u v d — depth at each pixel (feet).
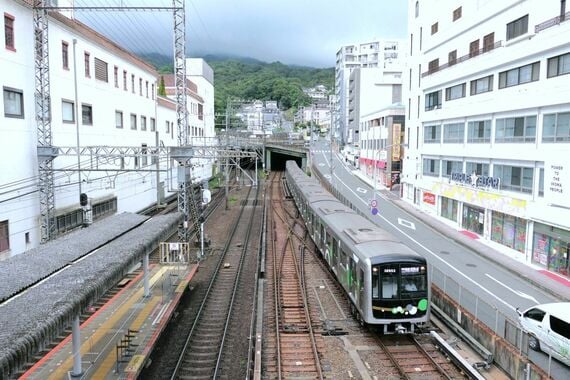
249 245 99.19
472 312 53.57
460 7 115.85
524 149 88.22
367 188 189.67
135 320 50.72
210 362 45.50
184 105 84.17
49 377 38.19
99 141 102.58
